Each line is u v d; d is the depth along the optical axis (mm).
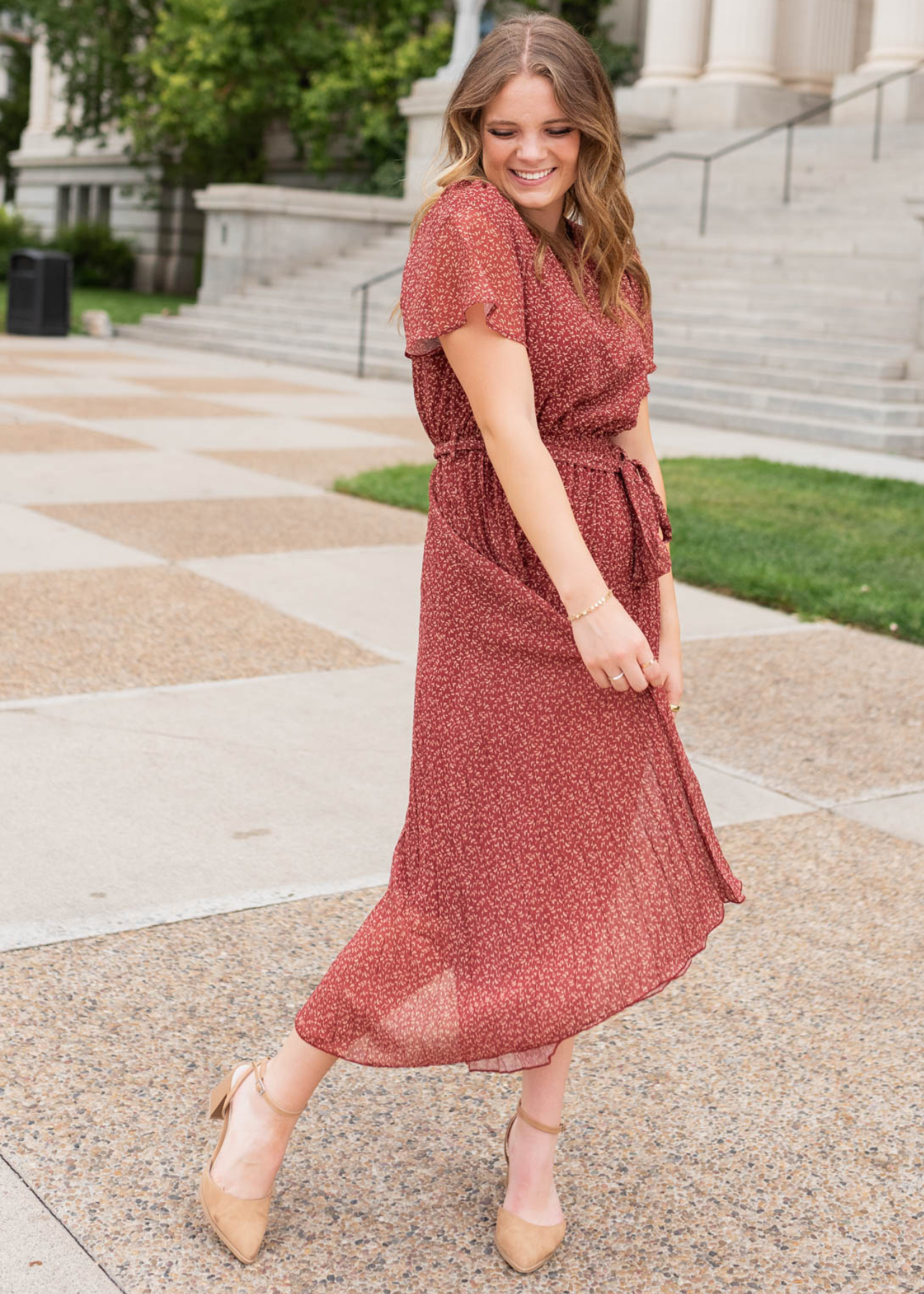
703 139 24031
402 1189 2561
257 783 4406
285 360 19938
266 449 11406
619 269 2230
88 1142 2617
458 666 2271
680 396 15102
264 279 24250
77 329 23266
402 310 2182
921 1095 2963
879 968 3514
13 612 6117
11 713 4879
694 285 18312
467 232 2094
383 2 28844
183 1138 2652
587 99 2146
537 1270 2371
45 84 40938
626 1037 3135
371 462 11031
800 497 9922
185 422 12773
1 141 48438
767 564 7672
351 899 3678
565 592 2107
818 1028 3211
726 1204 2570
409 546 8023
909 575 7648
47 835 3920
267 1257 2355
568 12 31719
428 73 28125
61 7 32375
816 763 4934
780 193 20719
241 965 3316
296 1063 2334
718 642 6402
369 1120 2770
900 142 21219
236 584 6883
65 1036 2971
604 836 2260
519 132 2152
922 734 5305
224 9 27578
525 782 2234
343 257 24594
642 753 2287
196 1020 3070
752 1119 2840
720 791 4629
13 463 9984
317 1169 2604
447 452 2275
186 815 4125
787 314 16750
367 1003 2260
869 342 15164
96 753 4559
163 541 7758
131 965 3281
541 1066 2262
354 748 4766
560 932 2234
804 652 6324
